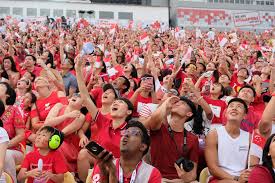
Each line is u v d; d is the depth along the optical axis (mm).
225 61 11383
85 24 26453
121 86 8703
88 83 10031
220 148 5457
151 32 24969
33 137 6750
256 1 39938
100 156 3801
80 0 37594
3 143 4898
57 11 35438
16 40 17906
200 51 14953
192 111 5523
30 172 5352
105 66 11156
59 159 5484
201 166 5918
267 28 39594
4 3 34438
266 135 4641
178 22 38938
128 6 37125
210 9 39438
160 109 5270
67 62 10375
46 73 9430
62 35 17422
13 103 6285
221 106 7766
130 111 5773
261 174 3969
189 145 5488
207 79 9797
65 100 7469
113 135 5691
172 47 18797
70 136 6582
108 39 19547
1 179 5176
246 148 5465
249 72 10922
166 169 5430
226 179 5266
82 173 6293
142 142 4234
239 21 39500
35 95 7465
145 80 7430
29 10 34938
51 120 6500
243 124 5938
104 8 36500
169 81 9102
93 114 5930
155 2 40594
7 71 9812
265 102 8273
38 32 22500
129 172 4273
